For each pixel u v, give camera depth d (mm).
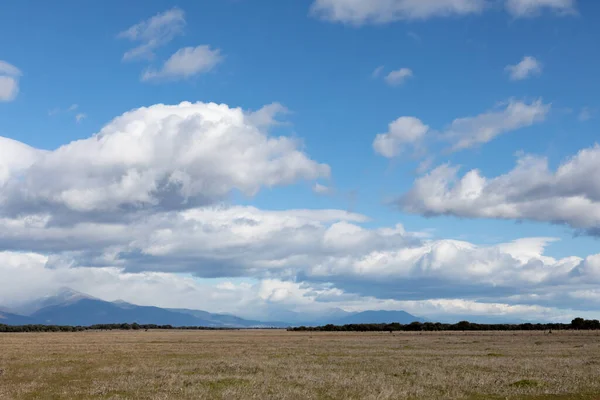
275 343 95500
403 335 150000
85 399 27766
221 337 136375
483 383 33344
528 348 74750
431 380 35094
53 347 77625
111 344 89312
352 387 31656
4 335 154875
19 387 31969
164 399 26969
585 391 30266
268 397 27578
